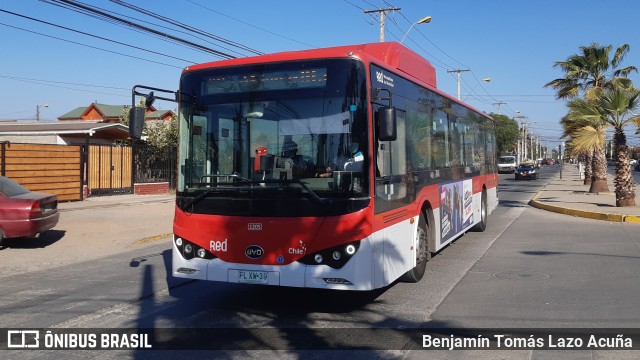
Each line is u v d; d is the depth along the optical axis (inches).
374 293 309.7
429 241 357.4
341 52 250.5
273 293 316.5
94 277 367.9
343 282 238.2
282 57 258.1
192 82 273.1
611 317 254.8
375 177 251.6
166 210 743.7
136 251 472.1
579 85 1039.6
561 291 305.4
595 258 402.6
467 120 487.2
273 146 253.4
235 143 260.1
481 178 551.2
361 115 245.1
